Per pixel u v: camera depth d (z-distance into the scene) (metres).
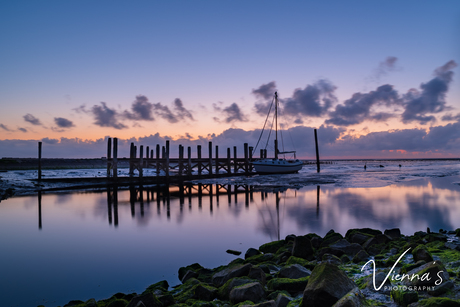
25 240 12.80
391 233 11.19
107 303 6.48
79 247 11.67
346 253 8.91
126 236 13.20
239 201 23.72
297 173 58.38
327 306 4.35
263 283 6.43
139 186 38.16
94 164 98.75
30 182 35.28
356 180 40.25
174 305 5.79
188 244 11.80
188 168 48.47
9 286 8.13
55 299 7.33
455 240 9.97
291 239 10.66
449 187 30.06
